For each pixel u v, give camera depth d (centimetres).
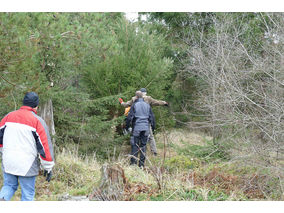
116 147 770
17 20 411
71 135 713
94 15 536
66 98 651
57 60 530
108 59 766
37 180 515
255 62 587
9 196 354
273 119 519
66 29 498
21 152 351
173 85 1210
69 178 537
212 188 493
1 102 539
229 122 582
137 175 521
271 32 619
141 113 669
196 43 874
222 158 629
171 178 511
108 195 418
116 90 802
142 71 818
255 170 543
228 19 784
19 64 431
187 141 966
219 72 663
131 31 860
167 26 1208
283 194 454
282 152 500
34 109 371
